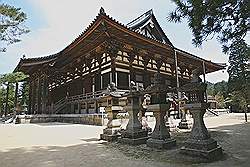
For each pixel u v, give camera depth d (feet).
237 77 61.67
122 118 57.77
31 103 120.37
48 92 102.22
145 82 83.92
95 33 65.51
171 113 72.64
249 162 19.36
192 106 23.41
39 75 108.58
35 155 24.48
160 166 19.16
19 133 44.55
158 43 77.00
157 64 91.91
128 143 30.48
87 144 31.40
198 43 22.00
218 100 140.15
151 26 91.09
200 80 24.17
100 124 59.93
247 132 40.32
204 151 20.92
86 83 88.99
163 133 27.37
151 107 28.73
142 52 83.15
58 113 87.86
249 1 17.75
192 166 18.76
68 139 36.19
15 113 99.71
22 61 97.71
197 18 20.31
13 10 31.09
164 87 28.12
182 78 108.78
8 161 21.81
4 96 137.28
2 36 32.37
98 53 77.87
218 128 49.21
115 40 67.97
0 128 54.80
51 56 91.61
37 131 47.91
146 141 28.89
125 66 77.20
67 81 104.37
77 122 71.87
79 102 81.56
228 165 18.71
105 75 77.20
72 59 90.74
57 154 24.86
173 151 24.64
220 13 19.67
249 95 62.44
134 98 32.71
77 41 71.97
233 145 28.19
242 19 19.51
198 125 22.95
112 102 35.32
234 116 93.61
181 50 86.99
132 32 66.64
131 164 20.07
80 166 19.66
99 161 21.40
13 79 72.79
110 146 29.66
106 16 57.16
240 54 50.16
